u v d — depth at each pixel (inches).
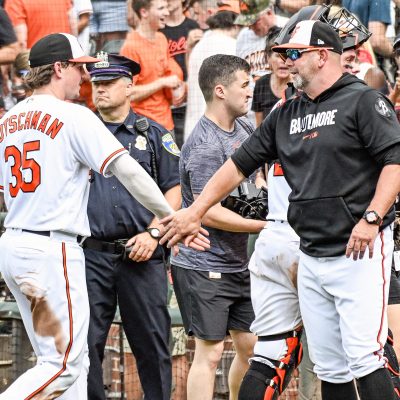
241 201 614.2
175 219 534.0
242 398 553.6
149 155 636.1
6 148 534.0
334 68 496.7
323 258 498.9
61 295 515.8
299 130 503.2
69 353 516.7
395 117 485.1
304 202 498.6
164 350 634.8
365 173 486.9
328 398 524.4
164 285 635.5
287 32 542.9
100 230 620.4
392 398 487.5
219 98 625.3
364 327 489.4
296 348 561.6
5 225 538.0
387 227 498.3
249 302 639.1
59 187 517.7
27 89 624.1
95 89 633.6
